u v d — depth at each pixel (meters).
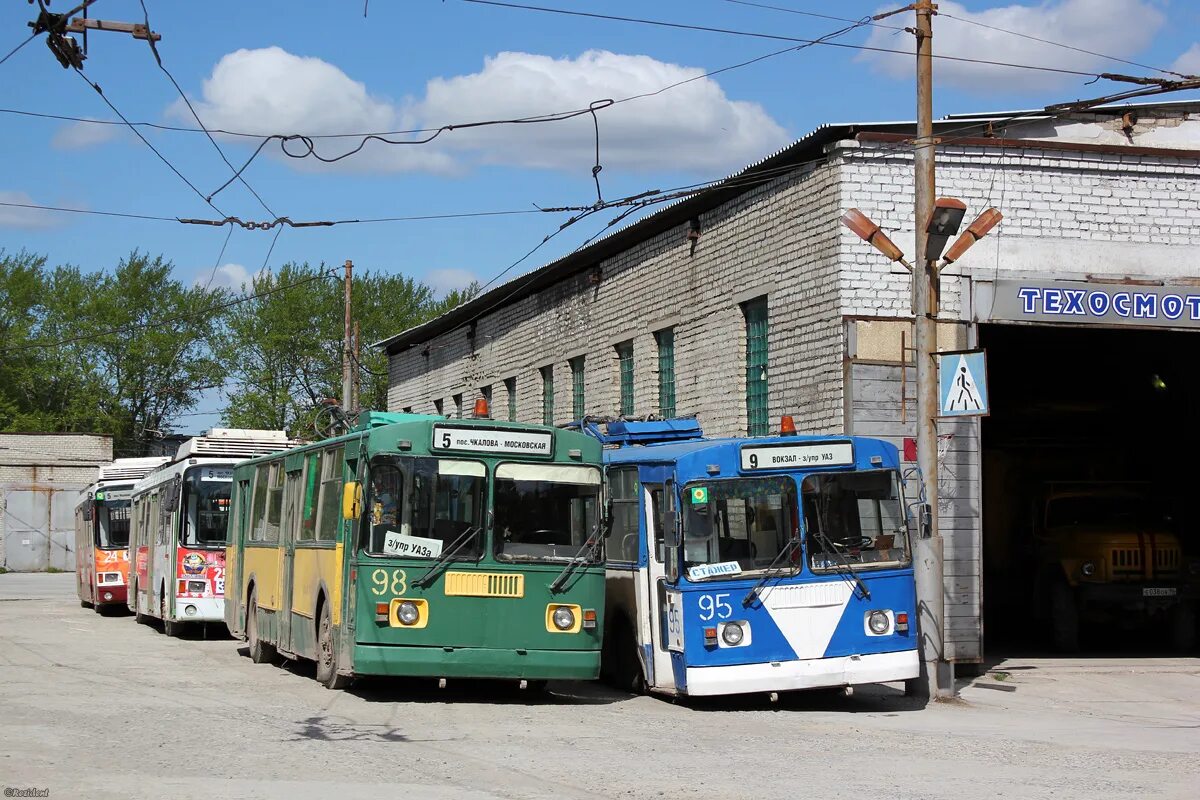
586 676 14.75
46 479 65.25
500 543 14.62
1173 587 21.23
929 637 15.86
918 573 16.03
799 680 14.13
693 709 14.66
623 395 28.00
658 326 25.89
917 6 16.41
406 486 14.46
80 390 76.69
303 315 70.50
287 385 71.25
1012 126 20.25
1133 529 21.73
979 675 18.62
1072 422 27.36
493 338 36.47
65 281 78.56
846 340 18.94
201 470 24.80
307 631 16.67
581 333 30.03
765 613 14.22
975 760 11.02
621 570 16.69
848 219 16.36
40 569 64.75
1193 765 10.94
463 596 14.38
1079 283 19.39
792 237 20.61
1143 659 20.67
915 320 16.33
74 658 19.70
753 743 11.88
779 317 20.92
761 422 21.84
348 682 15.86
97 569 31.83
